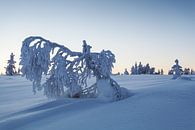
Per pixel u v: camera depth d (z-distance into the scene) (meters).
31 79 14.77
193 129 7.37
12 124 10.39
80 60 15.29
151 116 8.84
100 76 15.12
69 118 10.03
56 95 15.23
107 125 8.38
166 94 12.55
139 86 21.11
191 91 13.27
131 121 8.49
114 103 11.90
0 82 35.72
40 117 11.09
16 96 19.34
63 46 15.20
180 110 9.38
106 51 15.06
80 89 15.52
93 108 11.52
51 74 15.05
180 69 33.19
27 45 14.62
